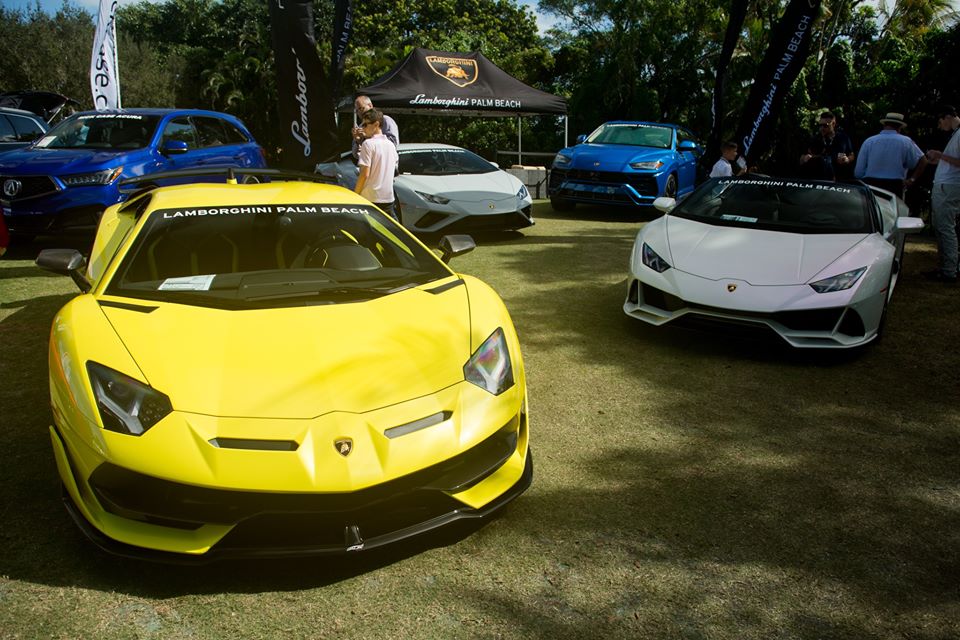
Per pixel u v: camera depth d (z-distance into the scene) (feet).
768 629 6.51
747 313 13.61
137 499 6.55
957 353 14.94
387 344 7.80
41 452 9.68
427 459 6.77
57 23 87.86
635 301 15.72
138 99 102.94
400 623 6.48
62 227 22.13
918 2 86.58
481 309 9.01
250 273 9.43
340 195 11.46
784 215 16.31
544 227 32.55
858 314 13.60
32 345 14.34
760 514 8.56
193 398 6.73
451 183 26.78
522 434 8.28
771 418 11.53
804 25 28.71
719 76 32.78
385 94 43.37
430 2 114.11
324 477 6.36
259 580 7.06
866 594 7.04
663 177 34.42
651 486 9.23
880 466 9.89
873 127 71.87
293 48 25.89
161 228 9.91
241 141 30.89
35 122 36.65
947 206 20.95
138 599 6.72
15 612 6.46
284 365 7.19
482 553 7.63
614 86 83.10
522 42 124.88
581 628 6.48
